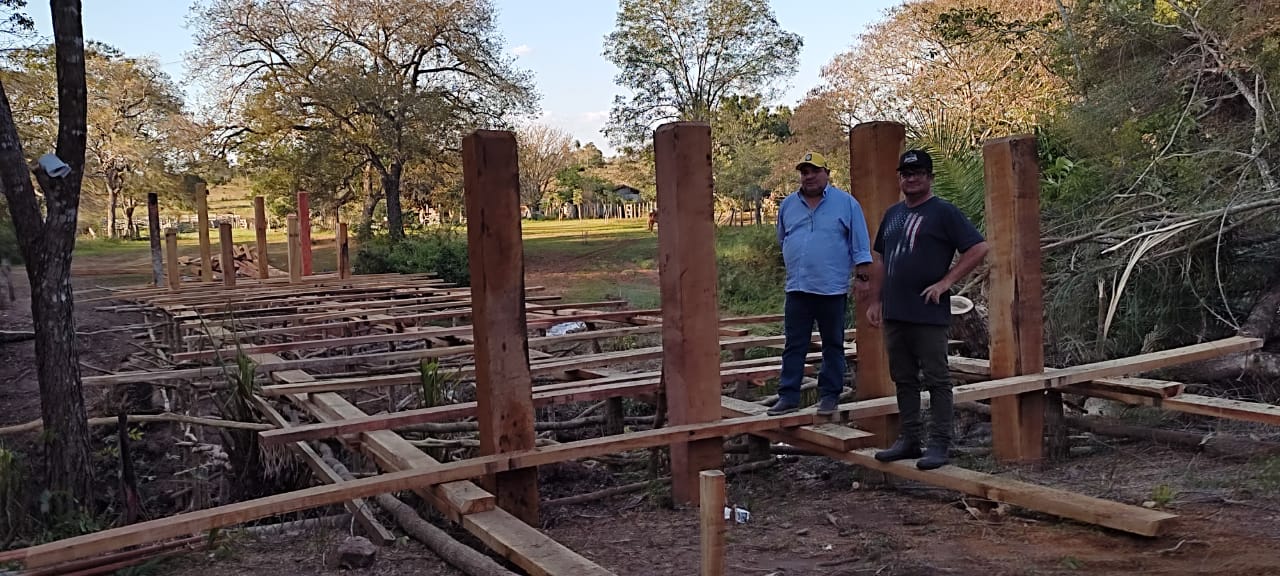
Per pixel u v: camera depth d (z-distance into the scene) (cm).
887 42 2777
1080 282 826
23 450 736
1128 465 555
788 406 541
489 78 2983
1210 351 632
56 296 586
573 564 351
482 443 477
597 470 678
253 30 2831
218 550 454
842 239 519
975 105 2162
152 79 4497
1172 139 919
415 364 927
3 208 1584
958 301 805
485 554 455
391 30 2862
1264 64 959
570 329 1116
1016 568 371
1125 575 355
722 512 301
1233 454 550
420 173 3011
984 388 537
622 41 4116
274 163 2958
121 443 607
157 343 1214
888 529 448
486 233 453
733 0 3975
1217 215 762
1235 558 363
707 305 512
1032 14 2039
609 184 7606
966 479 455
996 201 576
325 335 1061
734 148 3572
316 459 578
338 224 1594
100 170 4481
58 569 420
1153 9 1127
